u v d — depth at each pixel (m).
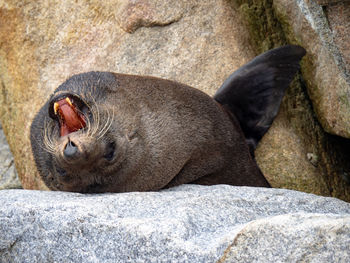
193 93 10.12
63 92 8.57
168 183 9.75
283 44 11.55
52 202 7.76
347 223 6.13
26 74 12.67
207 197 7.84
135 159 9.04
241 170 10.47
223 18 11.82
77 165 8.32
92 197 8.12
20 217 7.50
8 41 12.92
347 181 11.32
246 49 11.70
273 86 11.11
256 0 11.73
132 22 12.07
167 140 9.42
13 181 13.08
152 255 6.72
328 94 10.39
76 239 7.15
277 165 11.13
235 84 11.19
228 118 10.55
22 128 12.66
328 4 9.20
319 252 6.11
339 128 10.34
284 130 11.32
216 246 6.43
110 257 6.93
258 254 6.25
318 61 10.45
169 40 11.85
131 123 9.11
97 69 12.08
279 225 6.29
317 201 8.15
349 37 9.18
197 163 9.90
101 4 12.44
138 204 7.77
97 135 8.40
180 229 6.89
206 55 11.66
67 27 12.55
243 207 7.82
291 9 10.84
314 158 11.14
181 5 11.97
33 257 7.38
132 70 11.78
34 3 12.80
